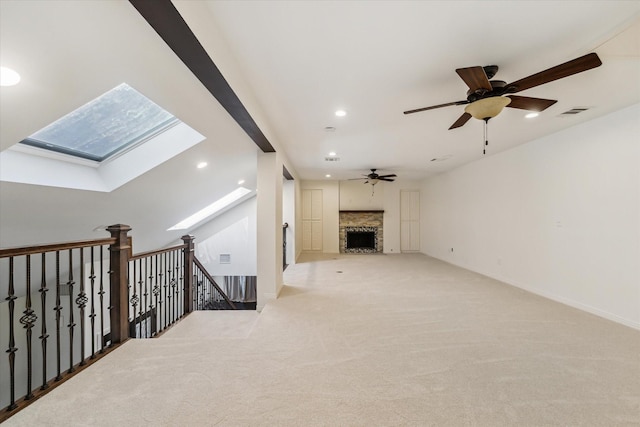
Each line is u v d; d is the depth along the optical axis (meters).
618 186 3.23
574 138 3.73
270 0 1.55
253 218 8.29
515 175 4.80
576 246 3.72
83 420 1.63
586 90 2.70
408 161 5.98
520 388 1.99
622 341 2.74
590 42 1.97
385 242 8.89
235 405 1.79
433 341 2.73
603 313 3.38
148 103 2.69
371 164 6.29
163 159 3.22
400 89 2.66
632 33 1.86
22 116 1.83
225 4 1.58
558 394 1.93
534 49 2.05
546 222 4.18
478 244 5.88
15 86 1.61
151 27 1.49
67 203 2.95
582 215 3.64
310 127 3.74
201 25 1.56
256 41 1.93
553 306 3.76
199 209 6.04
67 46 1.53
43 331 1.92
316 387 1.98
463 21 1.75
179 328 3.49
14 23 1.30
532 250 4.45
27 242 3.26
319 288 4.65
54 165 2.66
